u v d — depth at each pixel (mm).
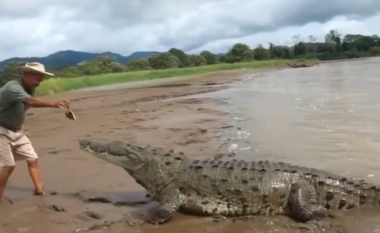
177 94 28328
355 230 5285
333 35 160000
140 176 6473
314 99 19453
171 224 5777
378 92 20906
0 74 38812
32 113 20547
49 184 7617
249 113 15742
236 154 9359
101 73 70062
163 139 11336
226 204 5988
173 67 86250
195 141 10906
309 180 6043
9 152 6605
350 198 6012
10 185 7559
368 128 11359
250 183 5977
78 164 8992
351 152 8977
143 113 17766
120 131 13164
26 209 6227
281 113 15266
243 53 117000
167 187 6215
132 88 38188
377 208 6020
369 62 88250
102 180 7785
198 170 6230
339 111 14859
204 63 101375
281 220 5746
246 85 34750
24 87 6645
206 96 25391
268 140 10656
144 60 84312
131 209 6312
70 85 44031
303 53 149750
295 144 10039
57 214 6031
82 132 13422
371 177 7289
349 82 30219
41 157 9828
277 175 6070
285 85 31688
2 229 5488
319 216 5695
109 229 5562
